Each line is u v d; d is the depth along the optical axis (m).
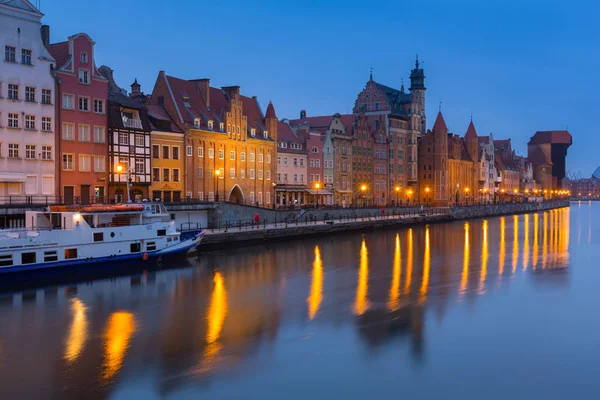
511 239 83.44
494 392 25.52
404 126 144.38
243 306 38.81
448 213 128.62
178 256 56.97
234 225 75.38
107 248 50.16
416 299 40.88
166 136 76.75
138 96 90.19
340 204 119.75
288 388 25.62
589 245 75.69
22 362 28.31
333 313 37.06
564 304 39.62
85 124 65.56
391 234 89.06
